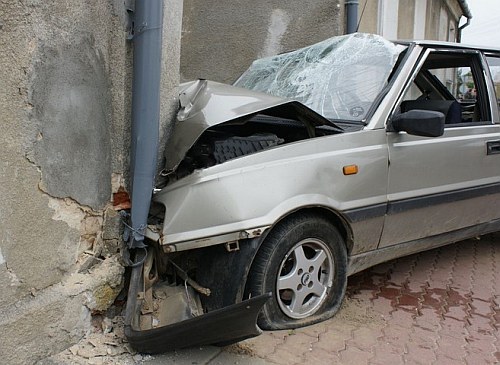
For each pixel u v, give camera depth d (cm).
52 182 256
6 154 233
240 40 696
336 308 337
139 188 291
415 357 300
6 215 236
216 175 285
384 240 360
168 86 325
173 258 310
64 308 268
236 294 285
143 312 289
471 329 339
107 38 291
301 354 292
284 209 291
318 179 309
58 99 256
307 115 333
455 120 420
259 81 450
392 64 380
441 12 1648
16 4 229
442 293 396
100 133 288
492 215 445
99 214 291
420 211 372
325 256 326
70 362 263
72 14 260
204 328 251
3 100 229
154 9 287
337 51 420
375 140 342
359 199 330
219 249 293
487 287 411
